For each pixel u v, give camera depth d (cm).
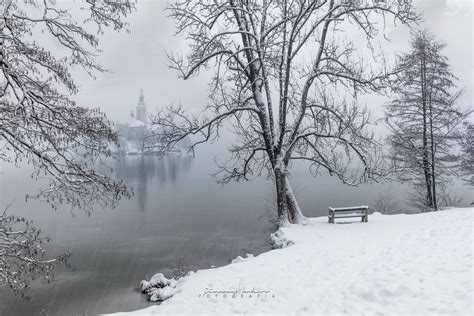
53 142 718
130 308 1692
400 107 2466
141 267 2555
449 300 536
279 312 626
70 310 1780
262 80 1791
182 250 3030
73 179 741
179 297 799
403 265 717
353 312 566
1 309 1830
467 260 674
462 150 2520
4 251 718
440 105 2383
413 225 1398
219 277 934
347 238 1289
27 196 725
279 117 1747
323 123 1748
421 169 2431
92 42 786
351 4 1566
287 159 1731
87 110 771
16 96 680
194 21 1667
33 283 2214
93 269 2502
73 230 3997
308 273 849
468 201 4069
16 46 693
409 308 542
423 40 2383
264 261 1070
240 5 1714
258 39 1656
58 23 751
